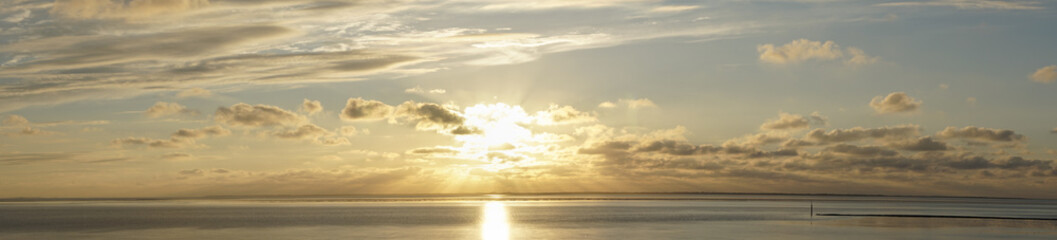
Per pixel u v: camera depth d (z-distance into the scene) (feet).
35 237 371.76
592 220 531.50
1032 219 507.71
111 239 356.18
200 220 534.78
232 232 397.80
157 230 417.08
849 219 520.01
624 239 348.18
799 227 424.46
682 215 631.97
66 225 474.08
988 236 351.25
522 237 364.58
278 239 350.64
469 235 377.09
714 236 360.69
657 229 416.67
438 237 364.38
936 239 336.90
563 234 382.42
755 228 418.72
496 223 488.02
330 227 439.22
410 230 413.59
